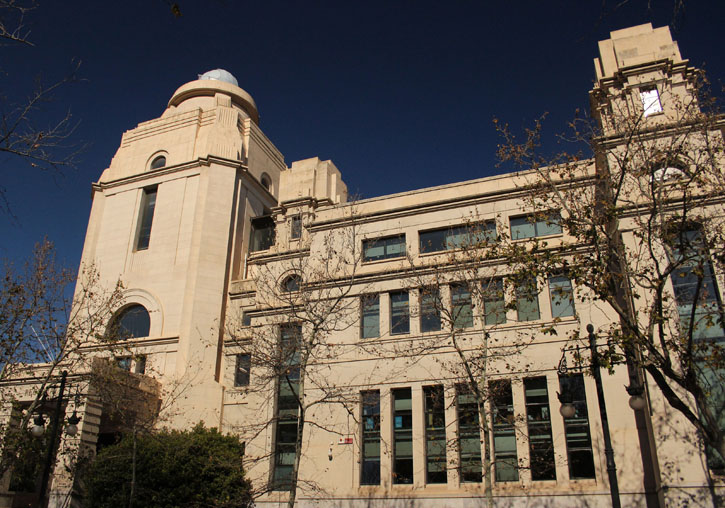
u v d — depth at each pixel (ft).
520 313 87.45
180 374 118.32
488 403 82.02
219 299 128.06
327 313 80.84
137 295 132.98
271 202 158.20
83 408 95.91
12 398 92.53
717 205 74.59
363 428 89.92
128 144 156.35
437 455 84.12
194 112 152.05
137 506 85.66
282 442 96.27
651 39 92.22
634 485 72.64
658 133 71.20
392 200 105.19
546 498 75.46
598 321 82.64
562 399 61.77
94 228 146.61
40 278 84.84
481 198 97.19
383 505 82.99
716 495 64.95
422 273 91.81
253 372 99.40
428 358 88.94
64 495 96.17
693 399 69.05
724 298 72.54
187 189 140.46
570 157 61.87
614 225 79.15
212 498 85.51
